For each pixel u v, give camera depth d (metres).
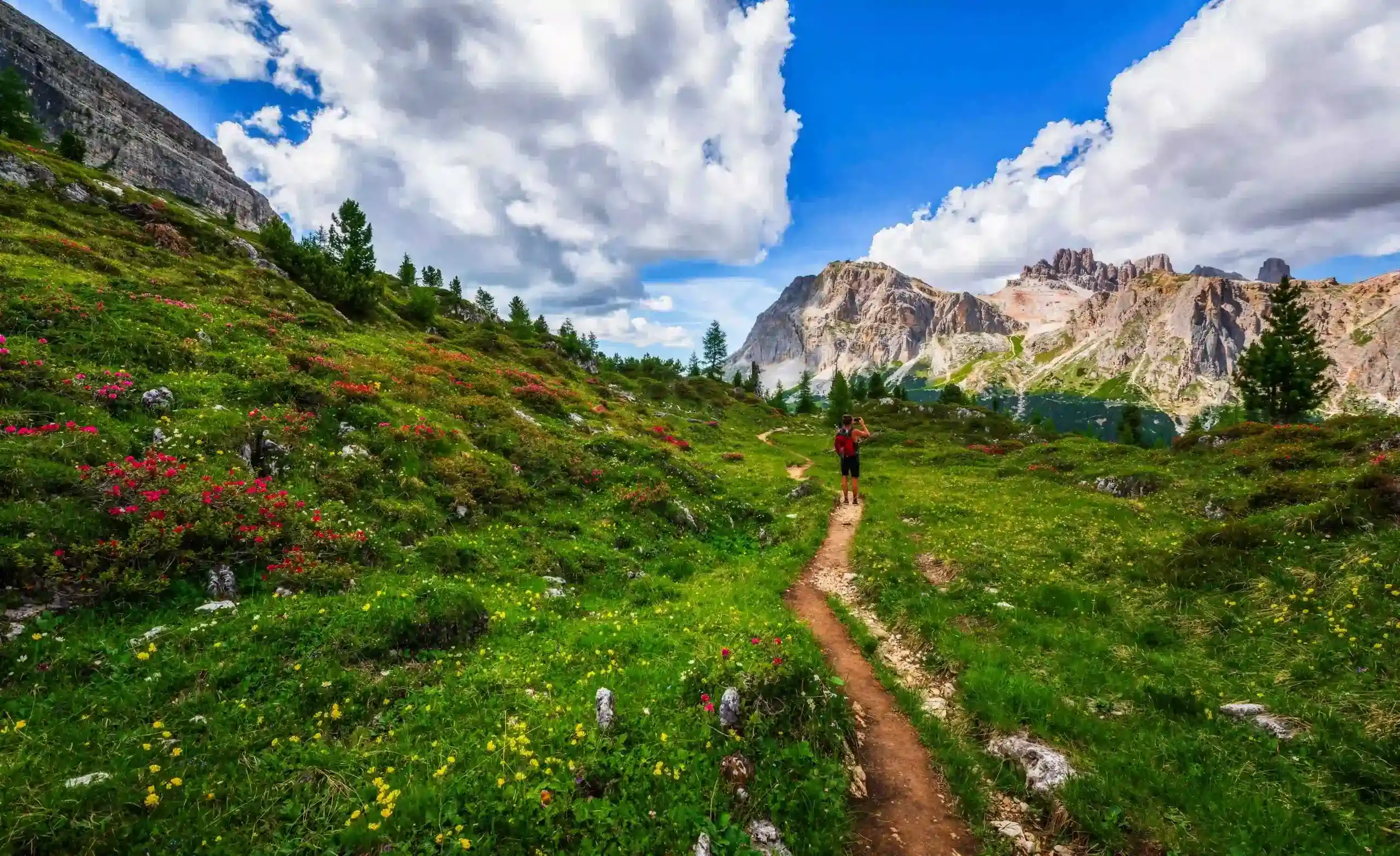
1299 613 11.07
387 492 18.06
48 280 23.81
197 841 6.08
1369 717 8.02
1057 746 8.51
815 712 8.92
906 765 8.65
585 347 125.75
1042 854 6.94
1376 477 14.12
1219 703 9.13
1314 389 68.25
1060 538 19.08
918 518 23.81
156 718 7.85
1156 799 7.31
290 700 8.71
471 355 57.19
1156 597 13.34
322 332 36.38
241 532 12.81
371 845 6.22
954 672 11.00
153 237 47.00
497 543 17.52
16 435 12.59
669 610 14.11
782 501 28.86
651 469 28.16
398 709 8.89
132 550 10.98
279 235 57.94
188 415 16.84
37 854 5.64
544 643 11.57
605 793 7.15
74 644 9.01
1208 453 34.47
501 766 7.39
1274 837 6.46
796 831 7.07
